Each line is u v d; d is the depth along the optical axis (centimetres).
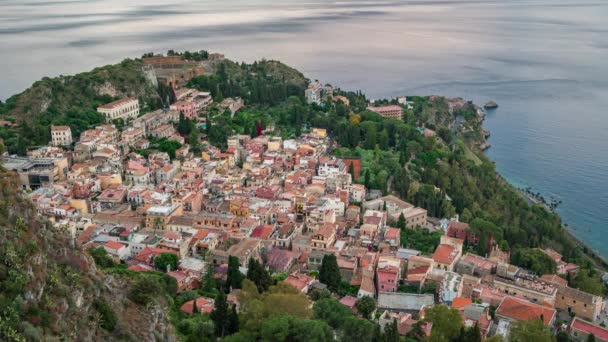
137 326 11856
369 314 19112
